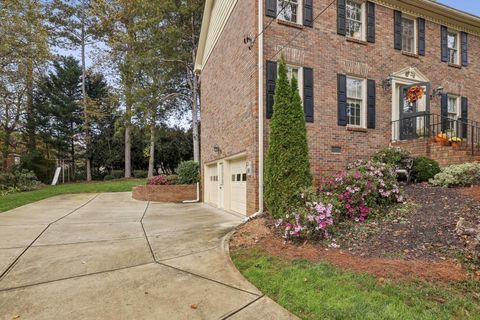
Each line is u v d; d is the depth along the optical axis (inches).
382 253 147.7
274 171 238.1
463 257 130.4
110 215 333.1
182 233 237.3
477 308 97.0
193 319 104.7
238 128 320.2
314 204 189.9
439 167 286.8
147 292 127.4
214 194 429.1
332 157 309.3
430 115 354.0
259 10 276.1
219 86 397.7
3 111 783.1
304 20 303.0
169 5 605.6
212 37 438.6
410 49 376.8
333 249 162.6
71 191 604.4
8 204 407.5
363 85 336.8
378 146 338.0
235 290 127.7
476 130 410.9
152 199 482.0
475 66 421.4
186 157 1112.8
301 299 113.3
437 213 186.5
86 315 108.7
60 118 968.9
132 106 660.7
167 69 652.1
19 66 653.3
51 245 202.1
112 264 163.6
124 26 759.7
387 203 215.9
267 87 281.3
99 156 1012.5
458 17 392.5
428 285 112.8
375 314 96.9
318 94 306.2
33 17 639.8
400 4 357.7
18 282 139.6
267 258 159.8
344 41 323.9
